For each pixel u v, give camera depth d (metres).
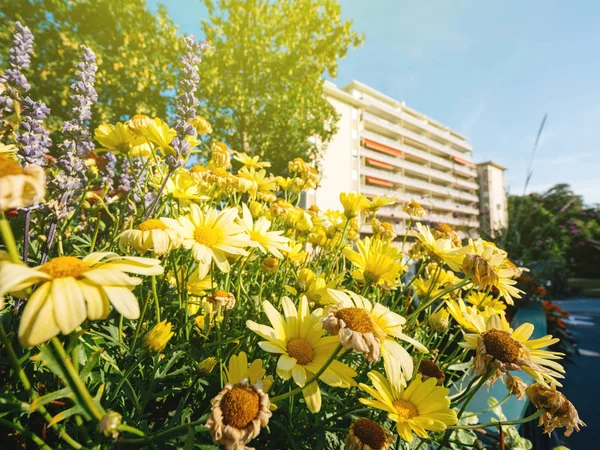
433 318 1.32
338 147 29.08
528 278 4.60
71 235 1.33
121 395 0.78
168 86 7.14
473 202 55.50
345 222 1.85
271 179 2.24
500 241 6.61
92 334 0.85
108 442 0.57
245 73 9.06
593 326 9.29
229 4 8.59
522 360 0.89
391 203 2.00
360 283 1.59
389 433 0.83
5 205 0.42
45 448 0.51
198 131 1.82
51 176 1.43
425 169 47.34
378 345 0.71
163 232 0.87
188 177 1.64
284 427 0.86
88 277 0.54
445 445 1.11
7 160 0.43
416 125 48.78
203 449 0.64
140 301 1.13
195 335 1.05
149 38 7.11
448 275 1.58
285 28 9.53
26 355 0.65
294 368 0.77
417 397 0.92
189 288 1.29
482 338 0.96
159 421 0.93
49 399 0.48
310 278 1.30
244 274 1.57
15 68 1.36
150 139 1.26
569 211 15.16
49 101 5.83
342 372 0.80
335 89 28.98
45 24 6.09
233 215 1.13
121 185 1.89
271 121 8.70
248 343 1.14
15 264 0.49
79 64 1.32
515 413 1.72
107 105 6.56
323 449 0.85
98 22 6.70
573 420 0.96
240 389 0.64
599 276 23.14
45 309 0.48
